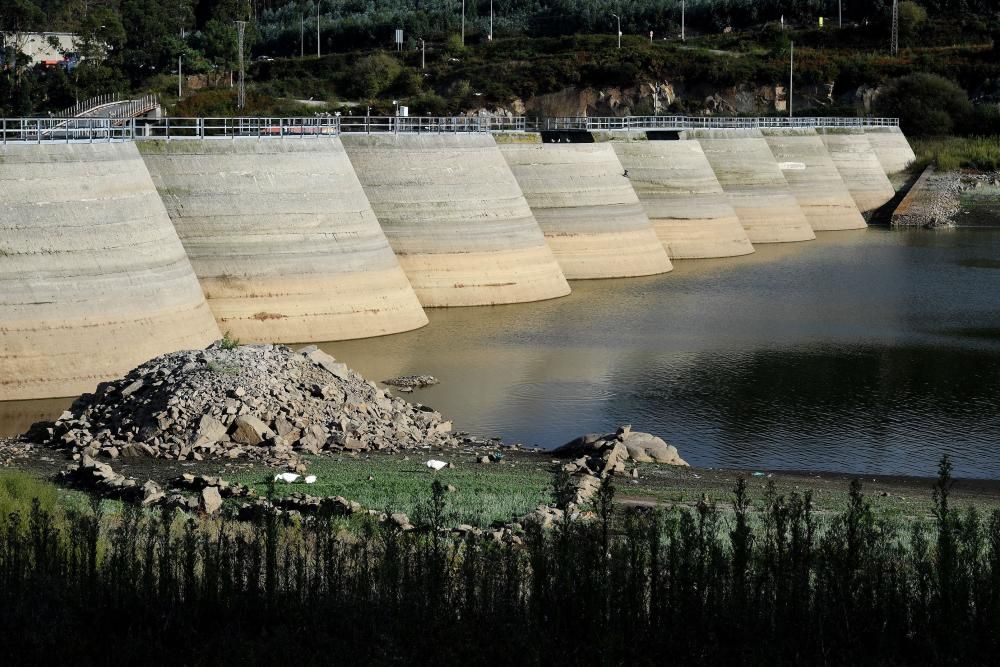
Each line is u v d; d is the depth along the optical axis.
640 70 125.44
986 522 22.06
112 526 20.19
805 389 41.78
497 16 156.25
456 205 60.88
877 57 131.75
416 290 59.72
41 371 39.59
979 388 42.06
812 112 123.25
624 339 51.06
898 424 37.25
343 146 58.25
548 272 63.78
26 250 39.91
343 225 52.19
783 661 13.55
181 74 116.19
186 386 31.70
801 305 59.84
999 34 134.88
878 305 59.47
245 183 50.06
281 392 32.41
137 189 43.91
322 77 124.81
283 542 19.08
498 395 40.75
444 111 116.69
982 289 64.44
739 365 45.69
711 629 14.02
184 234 48.94
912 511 25.39
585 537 16.05
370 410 33.59
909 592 14.91
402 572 15.83
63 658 13.80
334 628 14.39
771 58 132.50
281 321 49.75
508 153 69.75
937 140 118.50
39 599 14.95
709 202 81.81
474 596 14.66
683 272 73.88
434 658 13.63
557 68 124.44
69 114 93.94
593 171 71.94
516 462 29.86
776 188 91.12
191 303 44.72
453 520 22.02
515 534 20.47
